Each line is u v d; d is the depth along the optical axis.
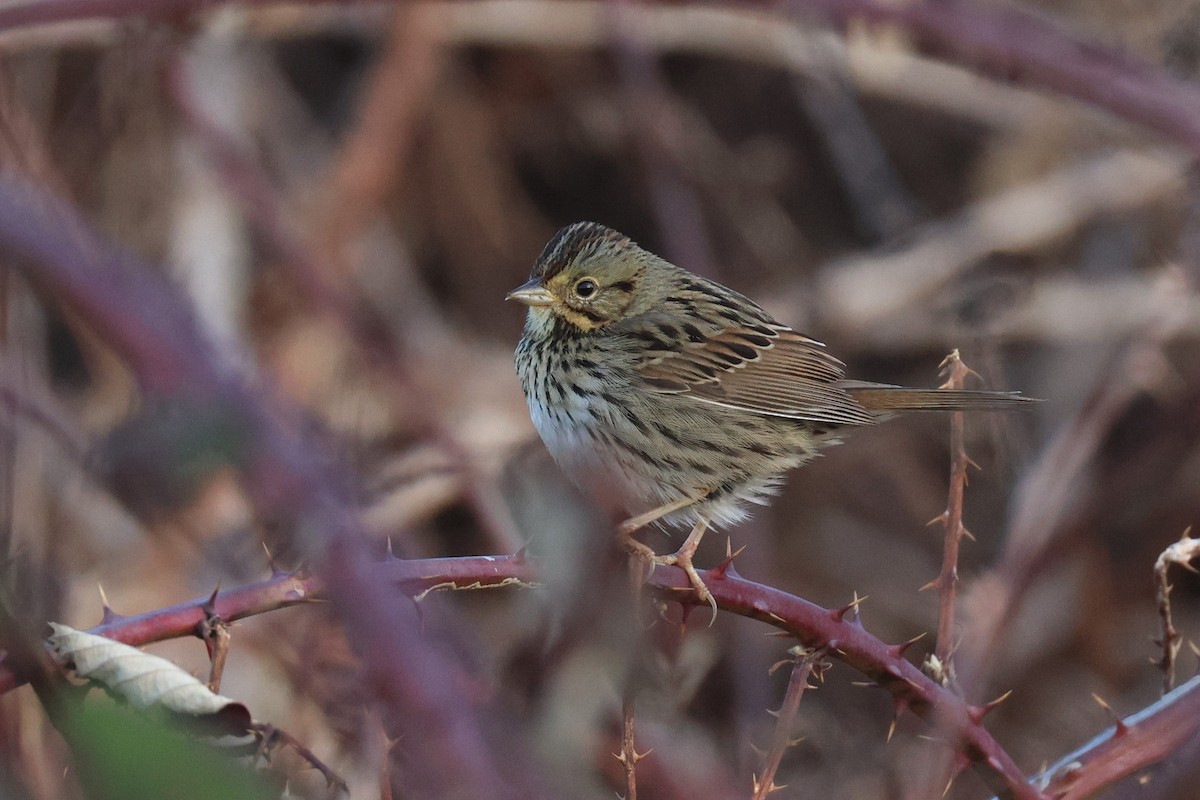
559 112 15.00
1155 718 5.81
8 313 7.80
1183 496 12.80
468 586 4.69
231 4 8.25
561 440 8.97
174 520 3.42
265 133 14.19
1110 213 14.65
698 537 8.79
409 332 13.86
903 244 14.95
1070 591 12.62
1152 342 11.15
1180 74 12.41
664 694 6.99
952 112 14.97
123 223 12.50
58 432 5.35
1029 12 8.98
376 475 8.36
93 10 7.46
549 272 9.02
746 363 9.05
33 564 5.38
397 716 2.56
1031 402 9.05
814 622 5.58
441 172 14.65
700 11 14.50
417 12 12.33
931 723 5.73
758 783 5.51
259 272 12.44
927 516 14.09
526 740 3.22
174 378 2.12
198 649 10.31
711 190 15.43
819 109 15.40
